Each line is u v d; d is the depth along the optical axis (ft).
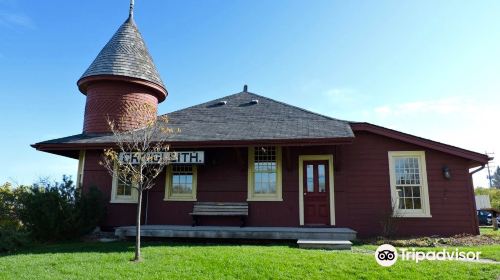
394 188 41.37
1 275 23.50
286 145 39.73
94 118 48.60
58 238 38.99
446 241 35.78
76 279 22.31
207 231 36.70
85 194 41.96
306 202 42.65
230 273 23.24
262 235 36.06
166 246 33.12
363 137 43.06
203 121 48.24
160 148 36.04
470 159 40.52
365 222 41.11
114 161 40.34
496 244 34.68
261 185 43.91
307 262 25.21
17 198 43.73
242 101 54.60
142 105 50.19
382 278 22.58
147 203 45.19
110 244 35.19
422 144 41.11
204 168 45.01
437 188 40.86
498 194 136.36
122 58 49.96
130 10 56.08
